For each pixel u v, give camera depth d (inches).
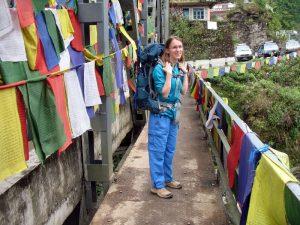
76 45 149.7
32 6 108.8
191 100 441.7
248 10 1412.4
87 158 190.4
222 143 160.2
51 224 150.5
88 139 187.8
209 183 179.5
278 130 528.4
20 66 104.0
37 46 111.3
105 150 181.5
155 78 151.8
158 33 555.2
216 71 606.5
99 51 168.9
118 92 215.5
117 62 198.5
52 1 130.0
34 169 134.3
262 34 1423.5
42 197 142.0
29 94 97.1
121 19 229.3
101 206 157.6
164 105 156.6
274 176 75.8
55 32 125.9
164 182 172.7
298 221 65.4
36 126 100.4
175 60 153.8
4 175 87.1
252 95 594.6
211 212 150.7
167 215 149.1
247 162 99.3
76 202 178.2
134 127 326.0
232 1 1593.3
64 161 163.2
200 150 232.8
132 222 143.9
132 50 245.3
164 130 158.9
